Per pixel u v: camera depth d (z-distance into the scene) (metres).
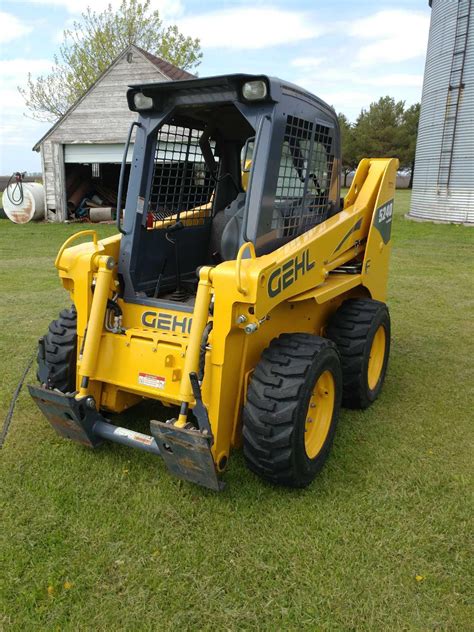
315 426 3.42
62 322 3.78
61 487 3.24
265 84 2.96
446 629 2.34
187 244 4.08
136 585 2.54
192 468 2.92
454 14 16.48
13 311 7.06
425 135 18.88
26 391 4.57
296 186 3.58
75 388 3.73
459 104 16.98
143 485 3.27
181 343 3.11
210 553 2.74
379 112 52.81
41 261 10.88
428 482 3.38
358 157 52.56
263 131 3.09
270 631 2.32
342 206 4.51
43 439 3.79
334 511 3.08
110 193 20.16
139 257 3.58
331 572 2.63
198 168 4.05
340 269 4.30
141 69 16.38
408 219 19.62
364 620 2.38
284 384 3.01
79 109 17.08
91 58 31.81
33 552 2.72
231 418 3.14
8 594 2.47
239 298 2.82
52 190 17.94
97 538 2.83
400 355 5.73
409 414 4.35
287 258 3.11
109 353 3.33
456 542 2.86
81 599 2.46
